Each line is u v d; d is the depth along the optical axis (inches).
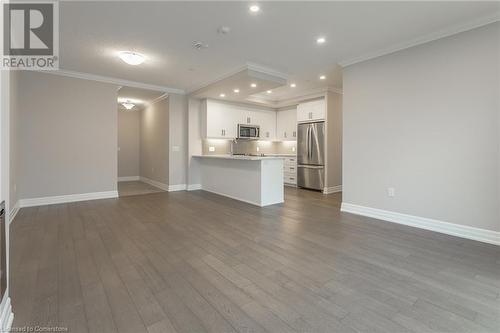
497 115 107.1
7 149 62.6
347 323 59.9
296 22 113.1
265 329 58.1
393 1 96.9
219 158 222.5
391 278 80.8
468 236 115.5
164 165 257.4
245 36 127.6
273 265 89.9
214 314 63.2
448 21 111.9
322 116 243.6
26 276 81.0
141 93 242.4
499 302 68.0
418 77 129.6
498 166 107.4
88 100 196.5
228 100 266.4
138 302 68.0
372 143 149.9
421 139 129.3
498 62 106.3
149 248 104.7
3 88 59.9
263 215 158.2
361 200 157.2
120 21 112.7
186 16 108.4
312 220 146.7
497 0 95.4
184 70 182.2
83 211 164.9
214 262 92.1
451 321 60.5
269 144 324.8
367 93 151.4
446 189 121.9
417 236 119.0
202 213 162.7
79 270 85.4
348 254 99.1
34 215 153.6
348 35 126.0
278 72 184.4
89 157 198.8
